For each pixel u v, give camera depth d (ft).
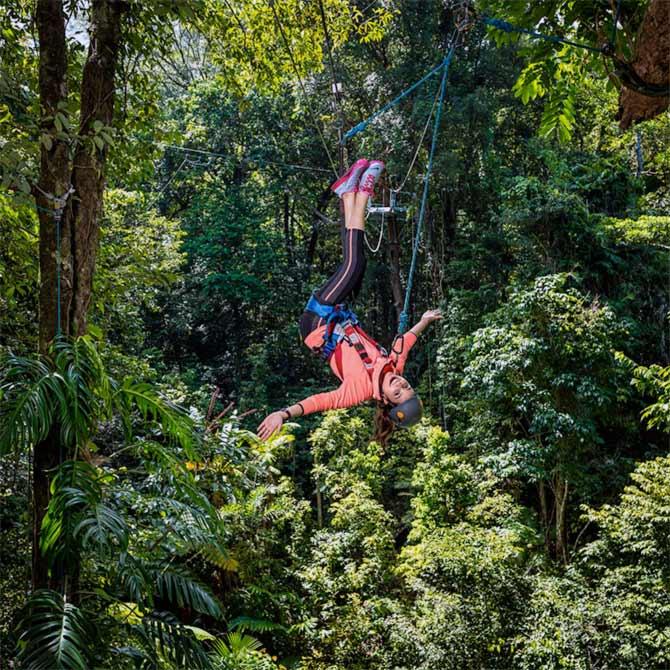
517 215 53.78
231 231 77.61
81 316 18.16
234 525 40.45
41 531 15.05
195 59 35.45
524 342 44.52
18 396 14.76
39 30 18.37
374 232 68.80
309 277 81.71
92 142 17.75
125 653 15.05
